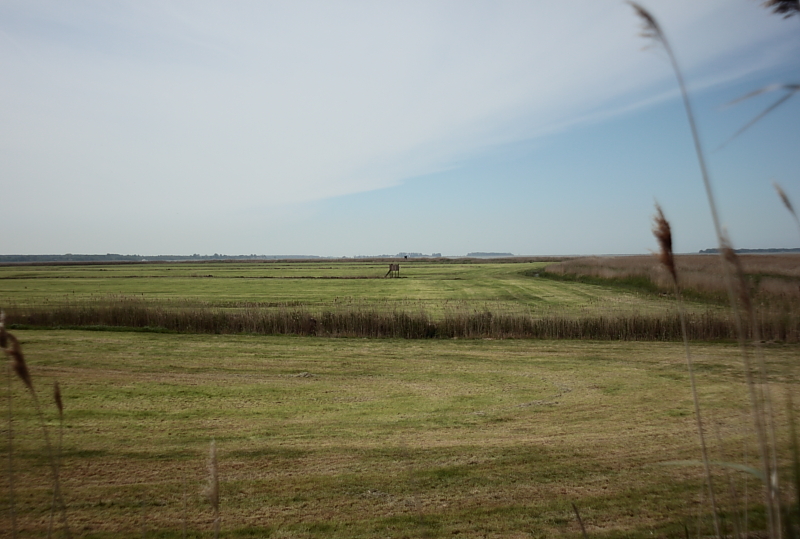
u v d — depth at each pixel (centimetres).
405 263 13000
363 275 6650
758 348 218
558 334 1820
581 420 891
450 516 538
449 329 1897
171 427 860
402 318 1909
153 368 1335
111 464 690
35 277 6406
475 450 742
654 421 869
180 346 1664
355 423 887
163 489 612
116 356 1484
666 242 219
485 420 901
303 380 1222
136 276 6694
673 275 224
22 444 766
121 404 998
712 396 1020
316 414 943
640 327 1773
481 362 1426
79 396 1049
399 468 675
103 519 535
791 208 186
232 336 1875
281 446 766
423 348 1645
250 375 1271
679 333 1738
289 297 3538
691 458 683
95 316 2086
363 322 1911
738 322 214
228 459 712
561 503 562
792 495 445
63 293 3888
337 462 699
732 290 209
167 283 5194
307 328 1936
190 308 2145
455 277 5950
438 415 935
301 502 577
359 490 608
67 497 588
